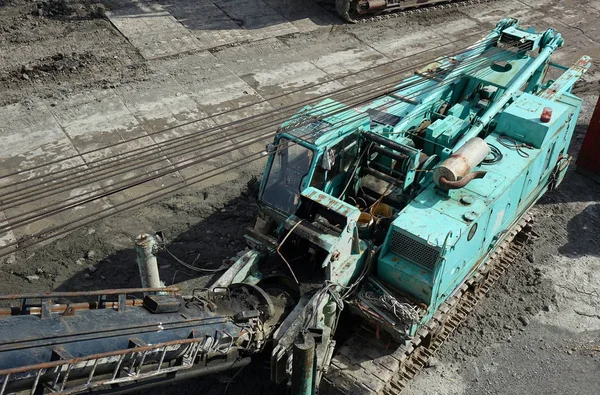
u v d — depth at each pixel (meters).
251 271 9.05
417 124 11.19
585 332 10.62
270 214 9.36
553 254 12.17
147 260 8.47
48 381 5.45
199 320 7.11
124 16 19.25
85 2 19.58
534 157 10.44
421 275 8.77
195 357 6.93
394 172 9.94
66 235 11.74
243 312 7.60
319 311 8.31
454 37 19.86
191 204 12.70
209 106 15.56
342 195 10.04
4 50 17.08
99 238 11.77
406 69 17.33
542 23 21.28
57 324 5.79
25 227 11.76
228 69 17.17
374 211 9.91
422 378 9.75
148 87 16.12
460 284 9.98
